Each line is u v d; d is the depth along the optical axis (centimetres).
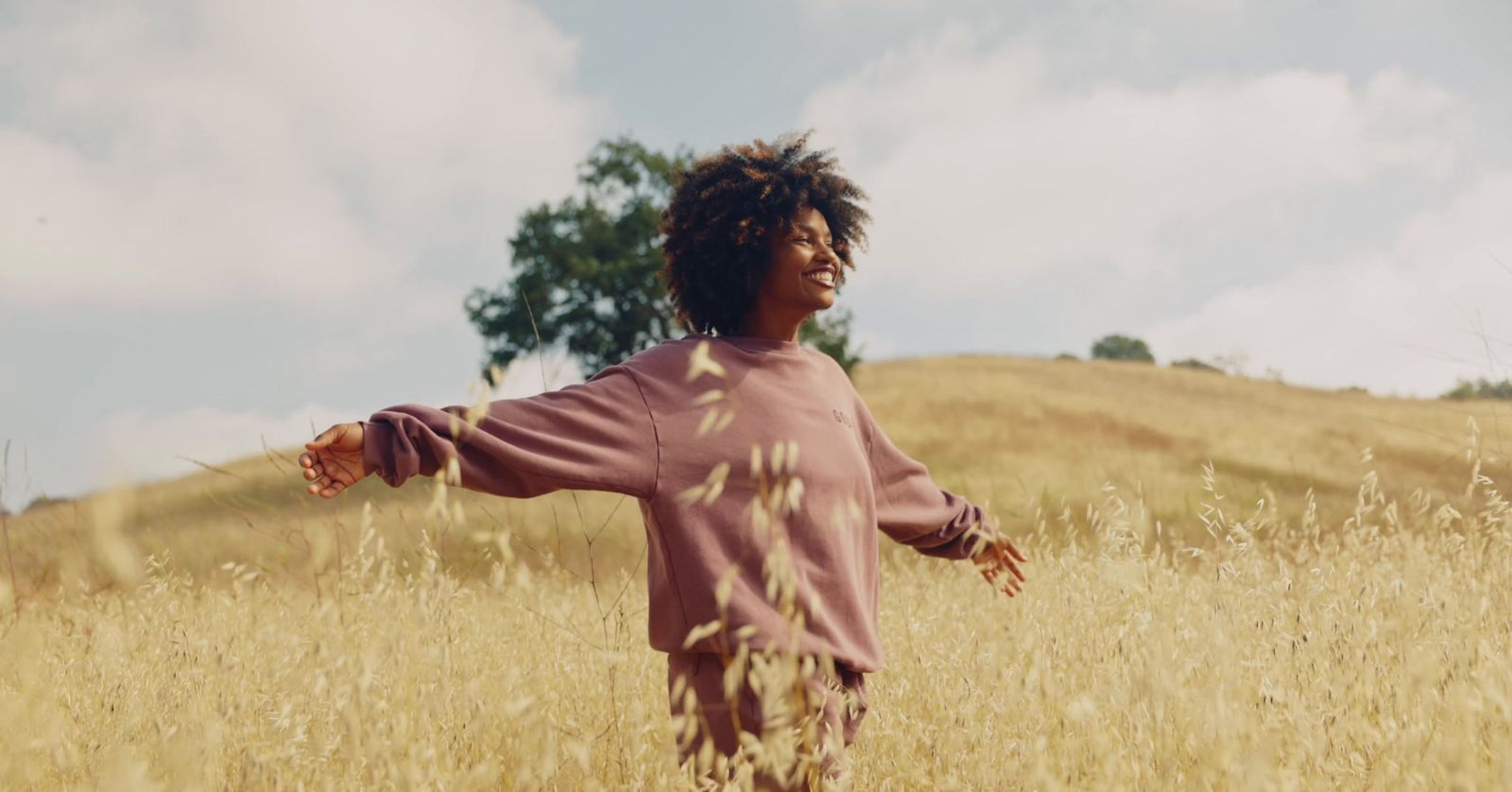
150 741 286
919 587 594
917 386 5334
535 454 275
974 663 353
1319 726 261
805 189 328
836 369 338
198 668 348
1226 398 4897
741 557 281
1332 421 3794
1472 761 226
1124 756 252
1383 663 302
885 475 345
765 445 290
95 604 425
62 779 262
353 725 230
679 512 284
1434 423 2488
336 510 369
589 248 4297
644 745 267
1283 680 293
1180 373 5816
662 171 4441
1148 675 257
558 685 362
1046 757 245
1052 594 425
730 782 240
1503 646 334
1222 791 227
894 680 374
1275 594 362
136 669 359
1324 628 329
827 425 306
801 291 323
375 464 266
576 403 286
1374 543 475
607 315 4319
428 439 267
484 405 248
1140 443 3416
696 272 336
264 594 423
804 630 276
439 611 277
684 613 282
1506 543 432
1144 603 363
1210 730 244
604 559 712
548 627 413
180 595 432
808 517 288
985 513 365
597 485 281
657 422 288
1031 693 280
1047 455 3136
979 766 270
